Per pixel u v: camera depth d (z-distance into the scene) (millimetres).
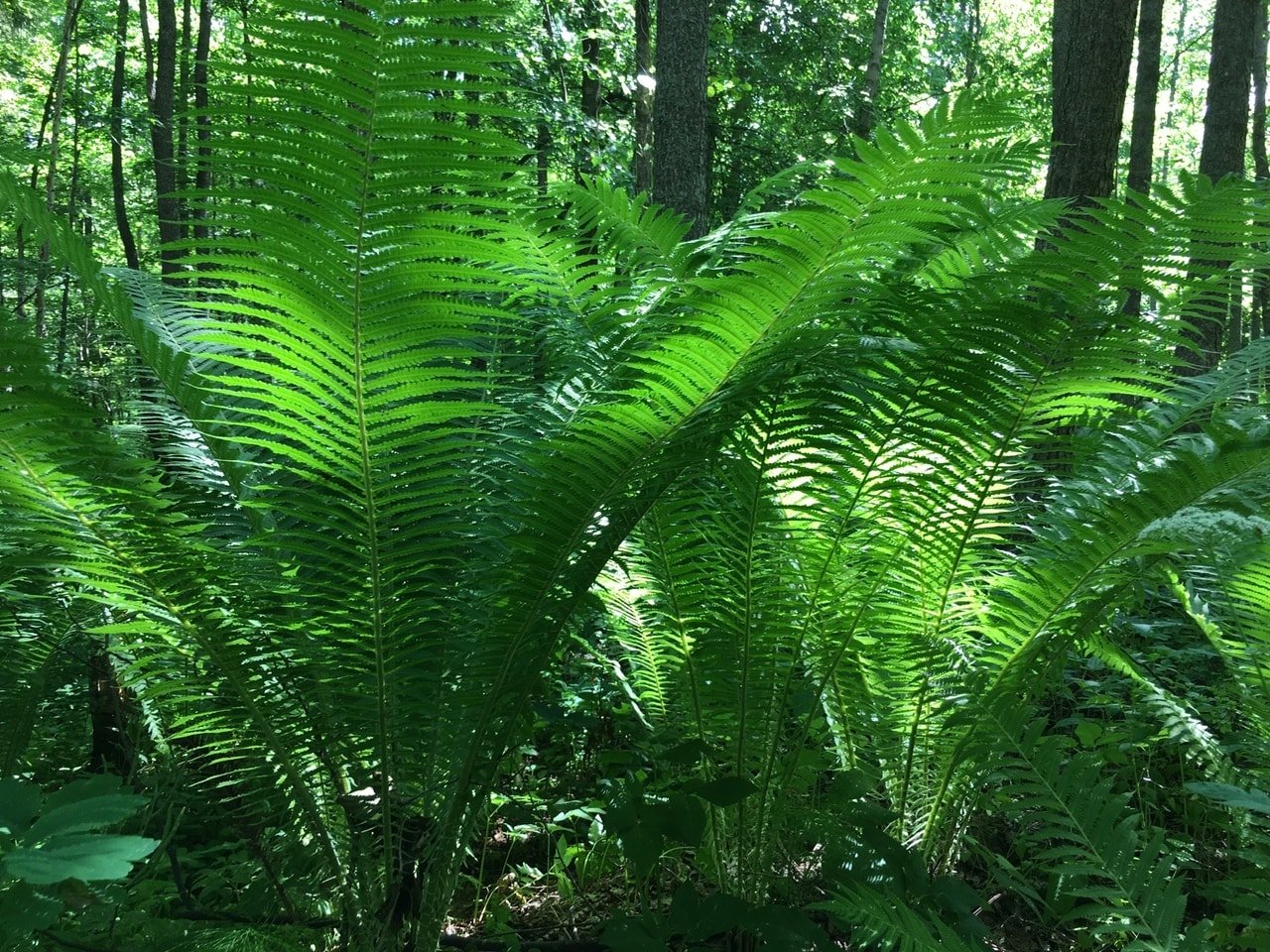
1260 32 16062
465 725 2053
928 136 1528
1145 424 2592
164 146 11289
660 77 6578
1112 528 2129
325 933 2143
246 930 1910
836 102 15758
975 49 19688
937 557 2381
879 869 2150
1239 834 2490
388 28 1334
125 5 14102
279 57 1382
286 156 1459
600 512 1887
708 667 2373
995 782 2750
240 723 2111
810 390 2010
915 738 2561
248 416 2369
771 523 2230
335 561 1930
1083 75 5535
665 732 2658
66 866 1157
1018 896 2613
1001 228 2363
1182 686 3539
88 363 3354
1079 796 2146
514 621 1929
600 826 2785
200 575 1819
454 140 1454
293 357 1667
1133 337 2088
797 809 2393
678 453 1835
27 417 1585
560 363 2406
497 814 2779
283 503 1789
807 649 2506
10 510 1757
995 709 2287
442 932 2400
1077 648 2621
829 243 1634
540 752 3234
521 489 2027
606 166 8477
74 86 14320
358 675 1958
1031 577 2357
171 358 1800
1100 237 1892
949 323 1947
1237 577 2393
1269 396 2812
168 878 2400
